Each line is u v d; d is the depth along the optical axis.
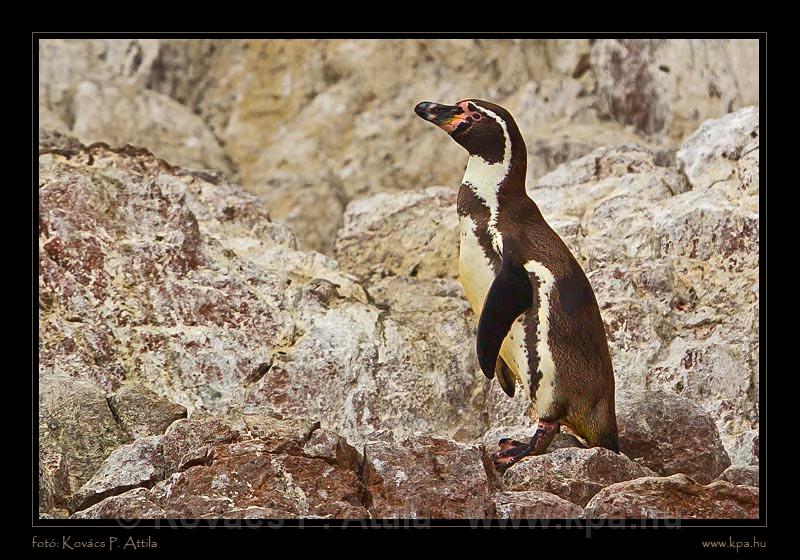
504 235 19.73
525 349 19.55
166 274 23.94
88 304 23.23
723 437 22.80
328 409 22.84
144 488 18.09
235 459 17.45
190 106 44.19
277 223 27.81
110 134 39.75
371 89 42.88
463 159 40.81
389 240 29.02
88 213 24.03
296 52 44.41
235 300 23.86
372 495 17.28
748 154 26.89
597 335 19.75
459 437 23.23
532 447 19.73
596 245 25.39
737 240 25.23
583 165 28.75
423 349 23.78
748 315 24.16
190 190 27.22
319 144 42.00
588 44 41.12
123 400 21.56
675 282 24.91
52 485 19.42
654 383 23.33
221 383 22.91
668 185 27.52
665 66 38.69
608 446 19.70
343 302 24.58
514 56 42.56
